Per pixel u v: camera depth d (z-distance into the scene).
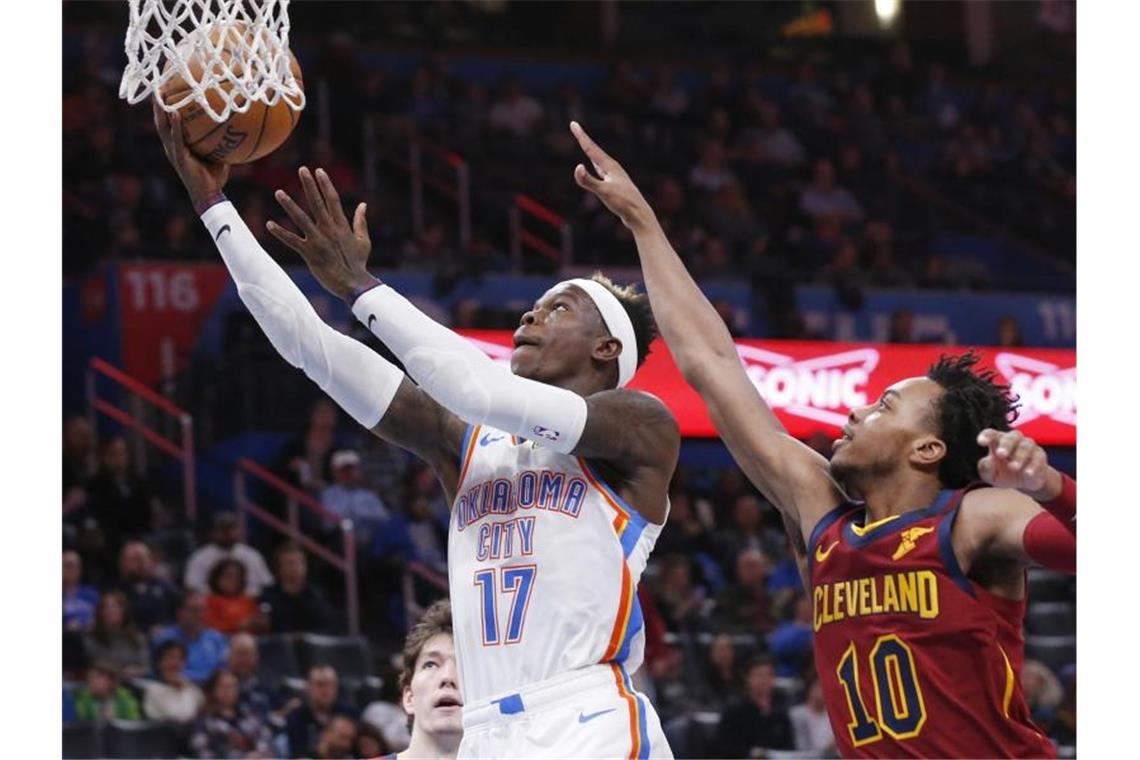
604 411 3.96
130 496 12.92
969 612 3.76
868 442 4.00
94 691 11.02
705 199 16.84
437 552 13.55
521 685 3.90
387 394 4.18
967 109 18.78
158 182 14.84
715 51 18.91
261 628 12.23
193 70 4.09
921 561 3.81
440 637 4.92
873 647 3.85
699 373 4.37
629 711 3.90
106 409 13.65
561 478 4.02
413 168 16.45
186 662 11.57
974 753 3.74
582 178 4.50
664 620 12.89
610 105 17.78
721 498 14.27
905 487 3.99
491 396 3.82
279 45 4.22
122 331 13.90
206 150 4.16
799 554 4.32
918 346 14.65
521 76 18.20
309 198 4.11
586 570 3.93
